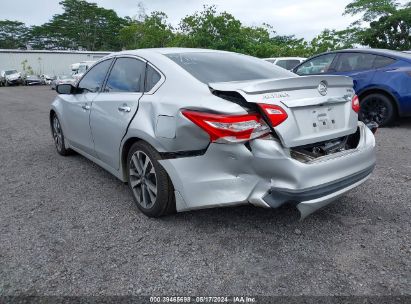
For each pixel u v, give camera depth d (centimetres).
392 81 647
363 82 682
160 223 314
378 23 2688
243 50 2280
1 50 4131
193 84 287
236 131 244
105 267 253
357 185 293
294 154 258
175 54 342
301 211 259
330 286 230
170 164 284
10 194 392
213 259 260
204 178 270
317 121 272
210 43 2334
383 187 389
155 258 262
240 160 252
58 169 478
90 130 402
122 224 315
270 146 246
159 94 305
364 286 230
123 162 350
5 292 227
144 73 337
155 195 310
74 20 8975
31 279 240
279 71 358
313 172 254
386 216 322
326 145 282
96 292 227
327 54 757
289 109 253
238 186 261
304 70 798
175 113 276
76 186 412
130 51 377
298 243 279
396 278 237
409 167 457
